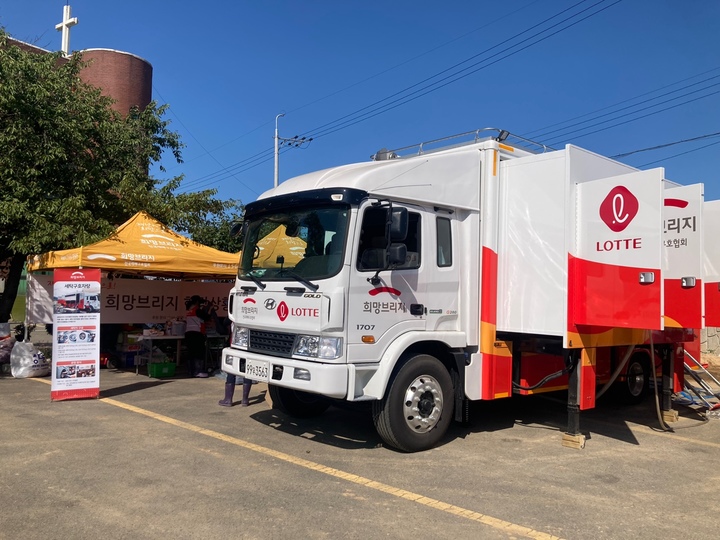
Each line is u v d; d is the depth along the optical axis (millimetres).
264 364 6297
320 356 5840
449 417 6609
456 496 5000
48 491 4855
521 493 5117
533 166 6836
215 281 13805
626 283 6105
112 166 15133
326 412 8203
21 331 14430
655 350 8805
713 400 10109
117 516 4375
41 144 12820
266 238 6828
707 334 15953
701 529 4426
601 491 5230
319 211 6227
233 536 4086
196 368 11344
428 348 6715
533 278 6758
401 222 5770
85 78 25734
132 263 9953
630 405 9648
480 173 7109
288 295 6211
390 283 6160
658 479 5633
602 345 6965
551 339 7082
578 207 6578
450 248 6801
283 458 5949
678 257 7430
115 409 8078
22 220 12336
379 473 5562
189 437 6668
